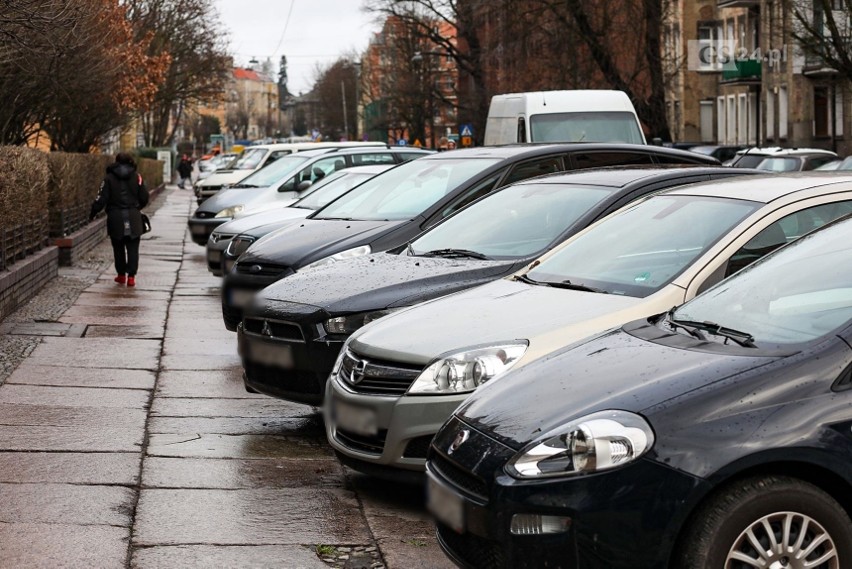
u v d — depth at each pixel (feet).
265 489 27.27
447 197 40.16
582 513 17.19
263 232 55.06
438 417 24.22
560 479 17.46
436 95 291.38
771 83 213.46
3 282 50.60
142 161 190.60
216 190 120.16
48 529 23.70
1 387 37.29
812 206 26.30
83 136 124.88
